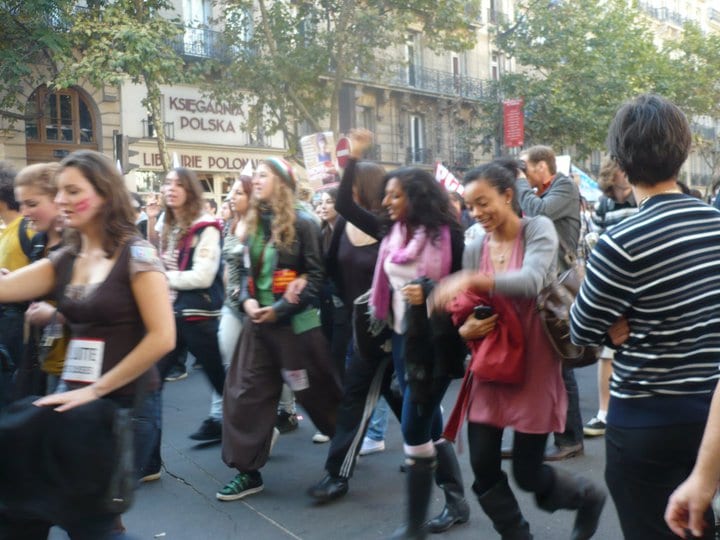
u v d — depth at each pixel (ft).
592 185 36.65
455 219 11.82
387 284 12.14
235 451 13.83
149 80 60.18
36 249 12.35
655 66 96.99
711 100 114.32
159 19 60.95
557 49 85.71
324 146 19.27
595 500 10.62
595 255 7.24
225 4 73.31
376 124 94.84
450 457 12.62
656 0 158.92
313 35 69.10
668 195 7.16
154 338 8.43
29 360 10.15
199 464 16.17
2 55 58.29
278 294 13.73
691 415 6.84
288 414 18.63
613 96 85.51
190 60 76.23
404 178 11.75
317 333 14.03
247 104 81.51
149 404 8.98
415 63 99.40
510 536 10.16
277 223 13.73
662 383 6.95
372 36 68.74
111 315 8.52
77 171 8.46
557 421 9.82
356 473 15.43
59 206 8.50
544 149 16.24
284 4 69.31
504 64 112.88
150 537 12.50
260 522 13.08
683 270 6.88
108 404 7.91
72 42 61.26
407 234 11.84
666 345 6.95
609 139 7.49
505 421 9.87
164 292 8.60
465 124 105.91
